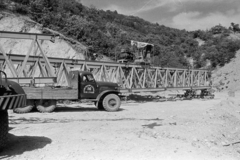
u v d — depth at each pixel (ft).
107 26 147.84
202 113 45.60
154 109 53.57
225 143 24.89
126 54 88.58
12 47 73.20
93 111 47.16
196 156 19.79
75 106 55.72
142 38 190.70
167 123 33.37
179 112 48.11
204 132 28.30
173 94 106.93
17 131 26.09
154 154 19.63
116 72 68.08
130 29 231.50
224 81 157.28
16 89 18.40
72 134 24.99
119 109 51.75
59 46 80.38
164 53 174.40
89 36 102.37
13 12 82.23
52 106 43.34
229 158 20.15
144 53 83.66
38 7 91.30
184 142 23.80
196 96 95.61
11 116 37.42
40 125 29.63
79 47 88.17
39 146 20.48
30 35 42.29
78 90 45.78
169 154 19.81
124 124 31.81
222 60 179.01
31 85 42.55
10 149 19.48
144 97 86.53
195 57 195.52
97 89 47.55
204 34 244.42
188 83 92.79
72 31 96.02
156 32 262.67
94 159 17.97
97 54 96.99
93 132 26.21
